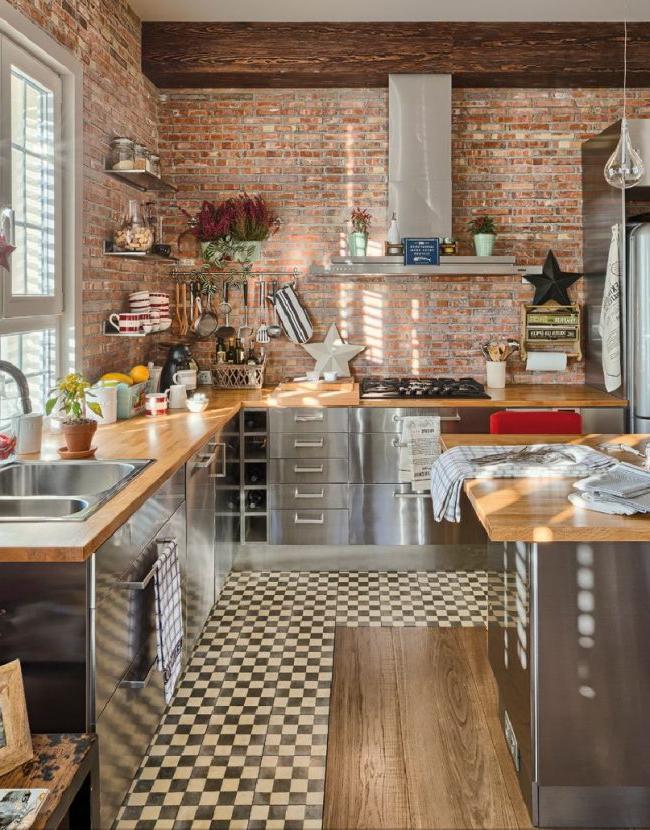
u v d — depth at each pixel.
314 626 3.70
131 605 2.28
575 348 5.11
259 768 2.53
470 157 5.07
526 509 2.19
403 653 3.39
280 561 4.57
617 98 5.01
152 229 4.07
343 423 4.46
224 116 5.05
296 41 4.64
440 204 4.76
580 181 5.07
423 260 4.70
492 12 4.49
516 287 5.12
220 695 3.02
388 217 4.81
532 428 3.54
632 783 2.16
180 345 4.72
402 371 5.17
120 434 3.36
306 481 4.49
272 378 5.21
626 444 3.13
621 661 2.14
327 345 5.12
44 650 1.92
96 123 3.83
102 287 3.95
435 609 3.92
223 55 4.64
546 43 4.62
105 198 3.99
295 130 5.06
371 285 5.13
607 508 2.14
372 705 2.94
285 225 5.11
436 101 4.72
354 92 5.03
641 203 5.00
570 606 2.13
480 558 4.56
